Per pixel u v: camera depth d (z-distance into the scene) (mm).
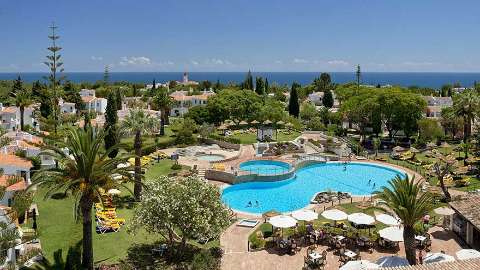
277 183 63156
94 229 40438
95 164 32469
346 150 82188
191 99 140875
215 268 33125
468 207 39094
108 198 46469
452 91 166500
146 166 66000
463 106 82125
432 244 38656
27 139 68500
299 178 66812
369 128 105688
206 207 35000
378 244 38094
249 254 36688
